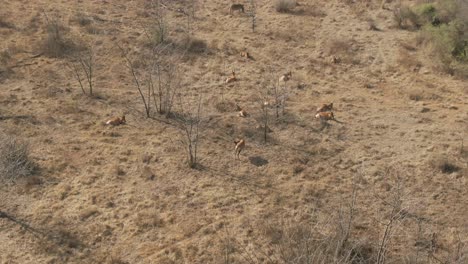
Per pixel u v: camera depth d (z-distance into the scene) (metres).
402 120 24.11
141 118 23.53
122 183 19.53
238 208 18.50
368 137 22.78
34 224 17.45
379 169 20.70
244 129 22.91
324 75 28.09
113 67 27.73
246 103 25.00
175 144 21.78
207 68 28.17
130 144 21.69
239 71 28.05
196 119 23.50
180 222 17.81
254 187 19.55
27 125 22.47
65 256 16.33
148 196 18.94
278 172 20.39
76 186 19.28
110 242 16.97
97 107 24.19
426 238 17.33
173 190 19.25
